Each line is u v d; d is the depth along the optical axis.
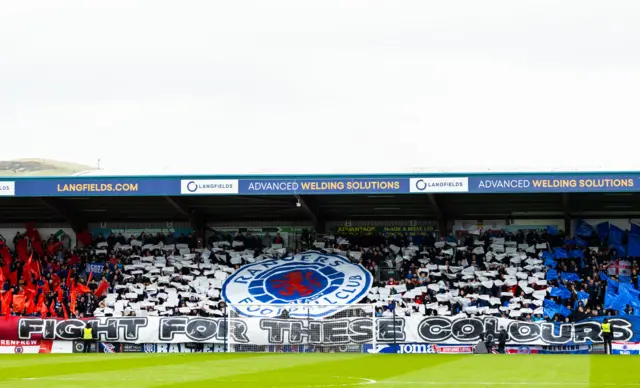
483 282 41.72
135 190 39.19
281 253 45.84
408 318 37.91
